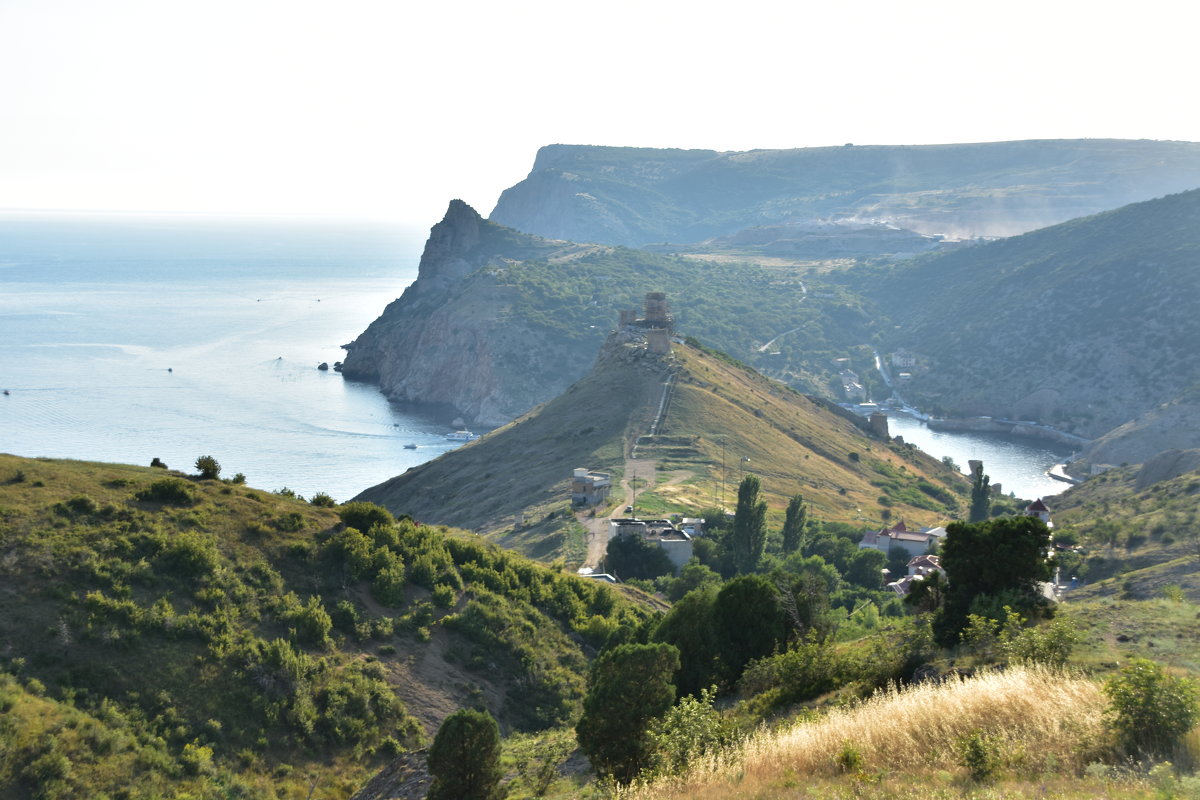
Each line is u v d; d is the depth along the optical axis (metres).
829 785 19.88
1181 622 27.91
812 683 32.94
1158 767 16.89
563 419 169.50
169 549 50.06
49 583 44.94
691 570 89.06
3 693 37.81
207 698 42.88
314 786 41.47
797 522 107.81
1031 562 33.19
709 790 21.81
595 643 61.16
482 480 155.75
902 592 96.25
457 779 27.66
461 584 60.53
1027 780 18.09
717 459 145.62
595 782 27.69
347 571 55.75
